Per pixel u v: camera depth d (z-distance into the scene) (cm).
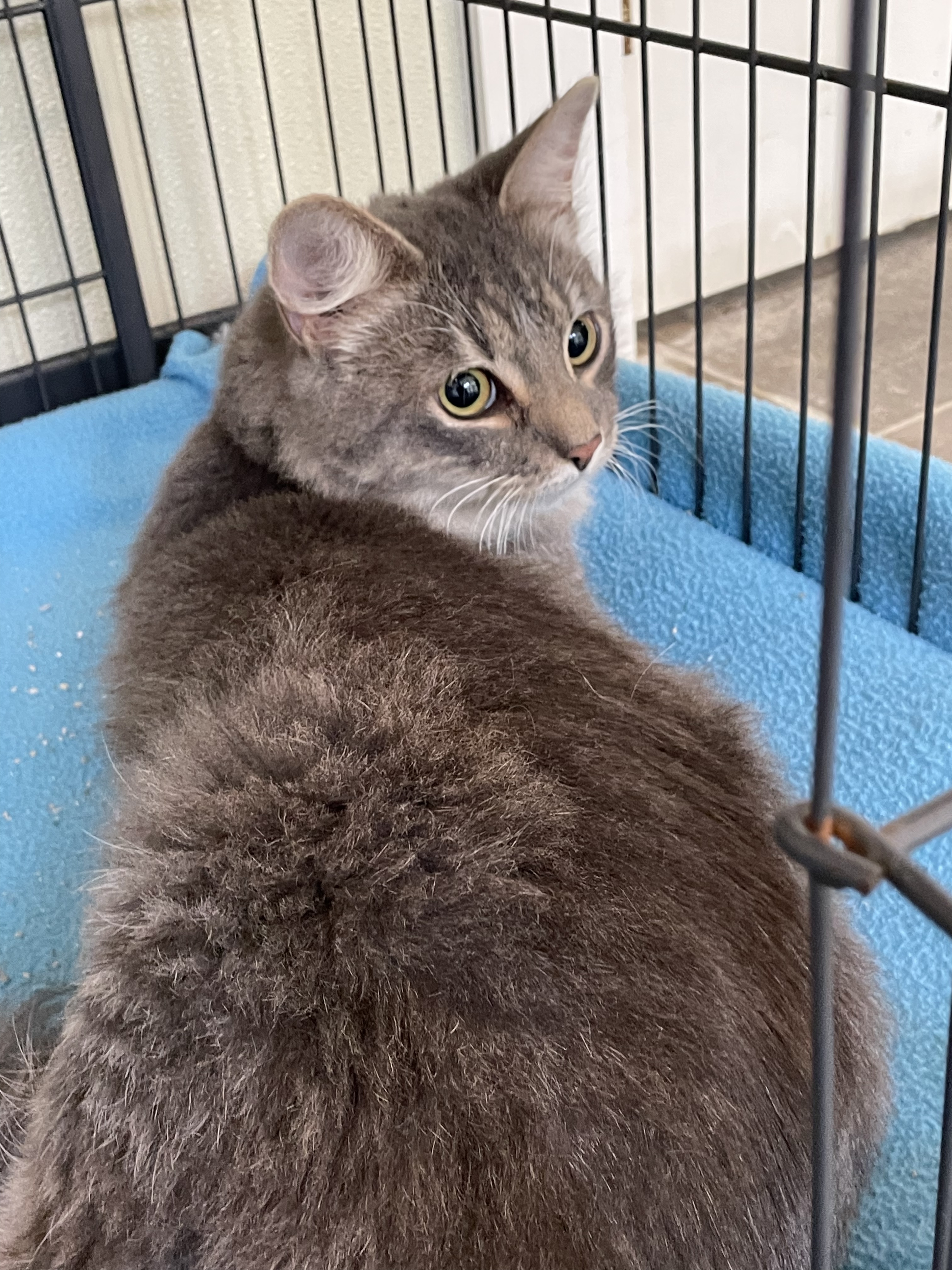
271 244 40
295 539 42
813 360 85
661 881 31
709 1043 28
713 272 97
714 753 36
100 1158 30
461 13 81
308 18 80
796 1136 29
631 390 70
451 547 44
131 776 38
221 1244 28
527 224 46
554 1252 26
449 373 43
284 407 44
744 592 62
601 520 67
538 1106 27
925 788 51
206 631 39
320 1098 28
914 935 46
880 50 39
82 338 84
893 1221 38
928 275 90
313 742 33
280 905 30
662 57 86
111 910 32
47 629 65
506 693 35
